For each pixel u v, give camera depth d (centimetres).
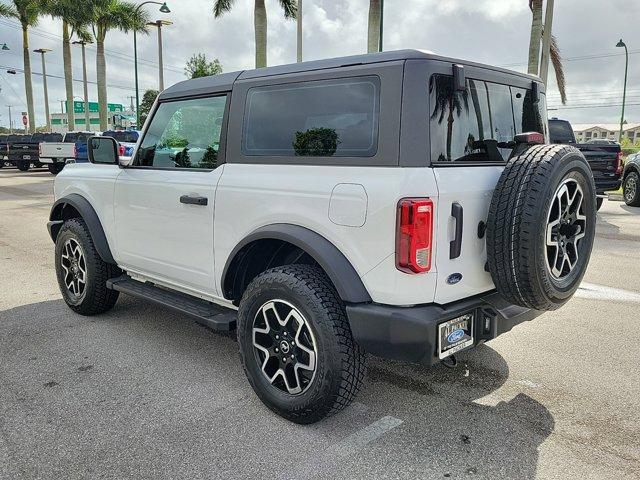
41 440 288
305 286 288
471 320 287
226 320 345
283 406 302
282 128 314
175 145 385
